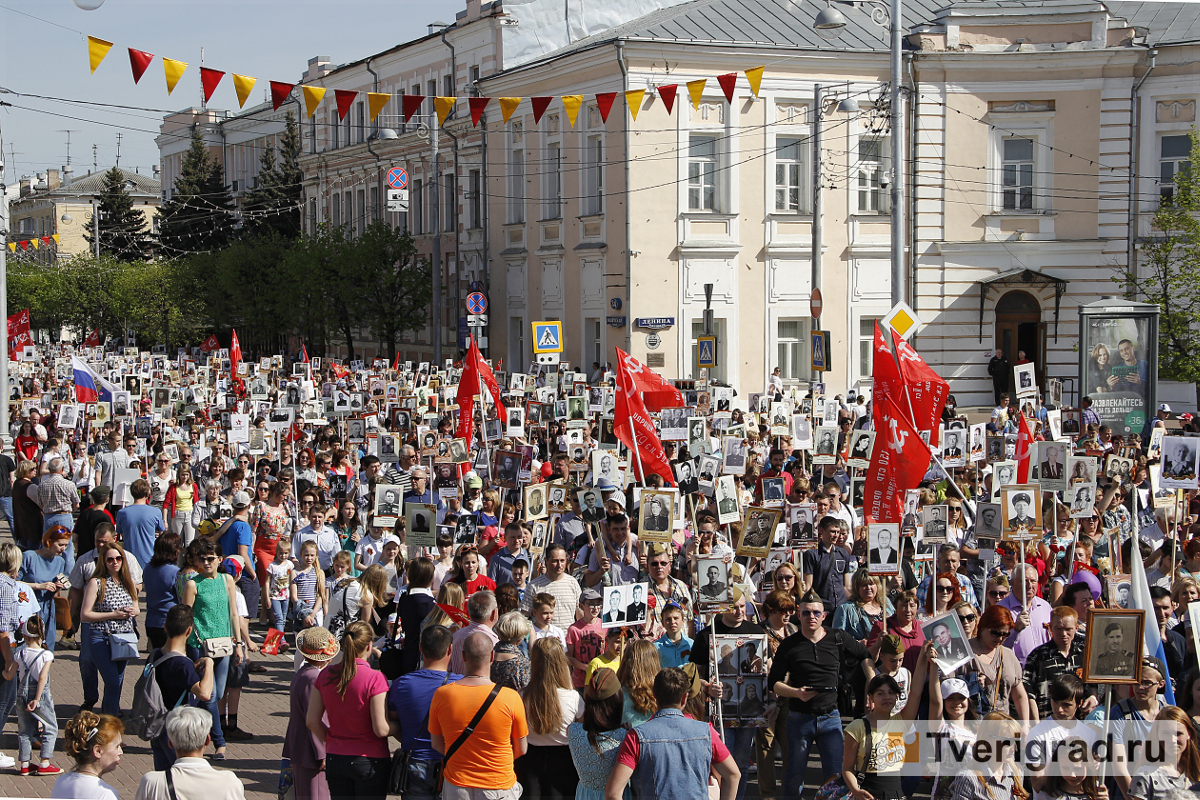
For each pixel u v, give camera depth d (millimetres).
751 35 37062
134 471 17406
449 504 15320
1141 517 15070
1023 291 37969
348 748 7977
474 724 7441
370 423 20359
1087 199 37656
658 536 11242
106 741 7121
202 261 67625
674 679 7020
